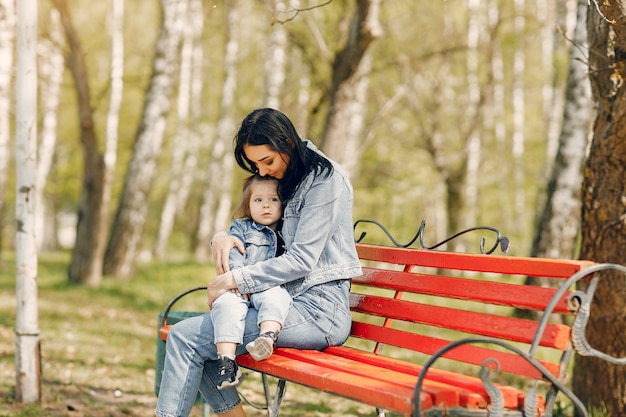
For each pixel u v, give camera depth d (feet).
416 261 11.43
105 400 16.70
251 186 11.73
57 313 30.58
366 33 25.86
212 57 92.84
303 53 33.53
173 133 87.86
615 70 12.62
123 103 81.97
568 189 31.94
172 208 81.97
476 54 65.77
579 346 9.00
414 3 57.31
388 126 65.00
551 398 8.79
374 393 8.59
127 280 47.62
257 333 10.71
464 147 61.16
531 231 82.94
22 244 15.58
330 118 27.07
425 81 63.00
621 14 12.13
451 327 10.35
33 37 15.38
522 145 78.59
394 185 60.64
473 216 68.95
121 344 24.32
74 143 90.07
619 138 13.51
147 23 84.69
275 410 10.66
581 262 9.12
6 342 23.06
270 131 10.96
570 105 32.01
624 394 14.34
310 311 10.94
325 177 11.14
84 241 43.62
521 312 32.30
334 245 11.21
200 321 10.89
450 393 8.43
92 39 75.72
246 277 10.80
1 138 49.62
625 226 13.91
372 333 11.59
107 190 43.96
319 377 9.38
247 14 77.87
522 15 61.26
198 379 10.80
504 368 9.50
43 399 16.11
